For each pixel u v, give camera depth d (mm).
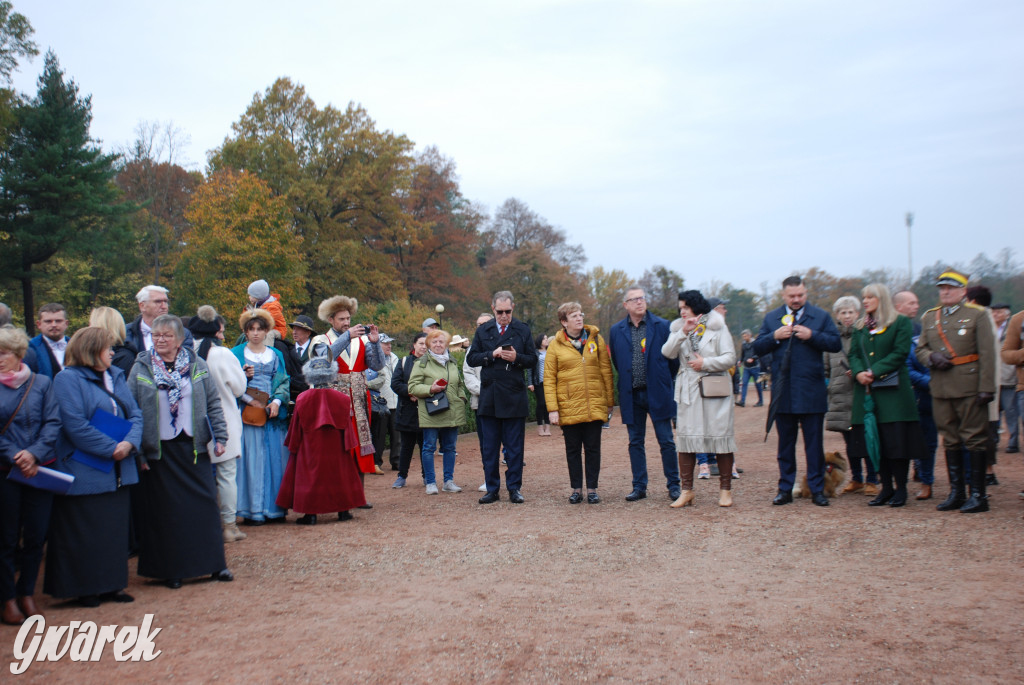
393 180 47781
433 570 5336
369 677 3443
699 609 4223
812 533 5883
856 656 3477
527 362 7887
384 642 3873
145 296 6465
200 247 38250
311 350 8461
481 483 9594
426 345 8953
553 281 53594
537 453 12586
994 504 6637
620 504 7508
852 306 7551
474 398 9211
